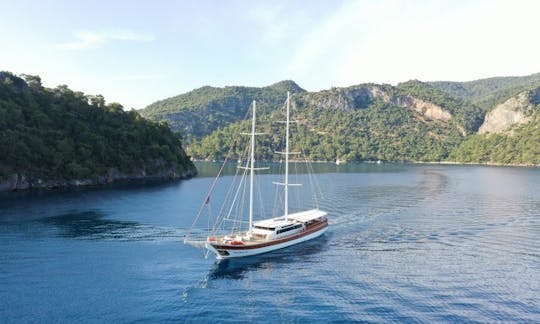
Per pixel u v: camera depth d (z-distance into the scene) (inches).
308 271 2301.9
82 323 1667.1
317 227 3117.6
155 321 1688.0
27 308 1796.3
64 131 6840.6
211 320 1697.8
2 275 2193.7
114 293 1969.7
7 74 7086.6
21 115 6407.5
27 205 4379.9
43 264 2379.4
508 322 1680.6
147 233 3174.2
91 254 2588.6
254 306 1834.4
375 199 5201.8
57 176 6151.6
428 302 1867.6
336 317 1722.4
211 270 2315.5
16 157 5664.4
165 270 2308.1
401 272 2276.1
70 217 3759.8
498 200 5064.0
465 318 1712.6
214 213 4126.5
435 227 3449.8
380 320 1695.4
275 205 4719.5
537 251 2687.0
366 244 2893.7
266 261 2488.9
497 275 2220.7
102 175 6924.2
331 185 7032.5
